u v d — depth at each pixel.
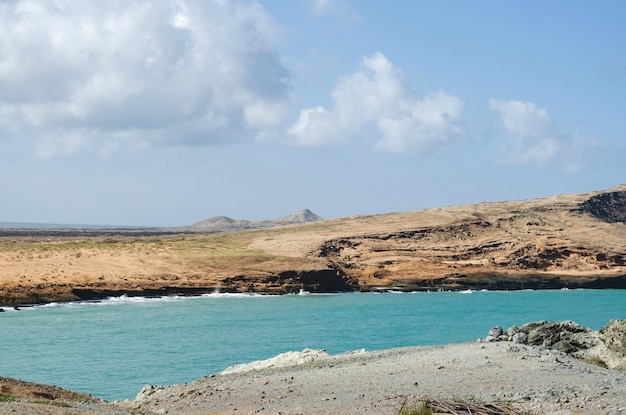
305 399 22.94
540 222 175.25
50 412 16.95
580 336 32.88
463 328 71.06
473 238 162.75
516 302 108.75
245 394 25.28
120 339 61.34
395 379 25.66
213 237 162.12
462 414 15.39
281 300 107.12
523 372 25.23
